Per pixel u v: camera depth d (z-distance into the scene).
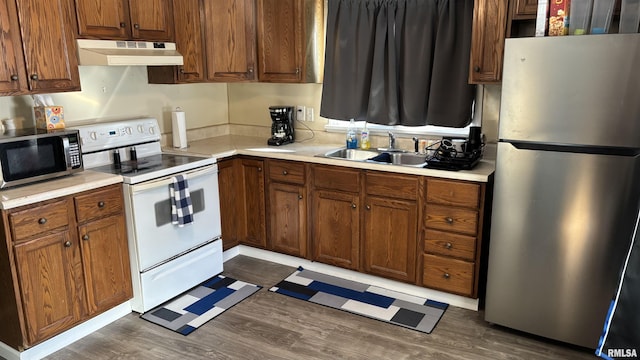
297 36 3.66
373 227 3.28
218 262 3.58
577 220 2.45
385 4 3.40
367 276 3.44
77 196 2.64
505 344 2.72
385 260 3.29
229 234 3.79
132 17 3.10
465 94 3.22
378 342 2.75
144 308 3.04
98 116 3.37
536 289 2.65
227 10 3.65
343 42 3.61
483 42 2.88
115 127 3.30
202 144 3.96
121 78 3.48
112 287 2.90
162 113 3.84
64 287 2.64
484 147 3.30
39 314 2.53
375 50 3.48
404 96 3.46
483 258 3.05
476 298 3.03
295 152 3.58
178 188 3.09
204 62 3.59
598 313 2.51
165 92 3.84
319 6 3.73
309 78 3.79
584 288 2.52
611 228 2.38
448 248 3.03
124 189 2.88
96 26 2.91
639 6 2.29
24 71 2.58
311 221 3.54
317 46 3.79
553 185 2.47
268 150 3.67
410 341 2.76
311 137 4.08
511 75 2.47
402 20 3.37
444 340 2.76
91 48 2.88
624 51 2.19
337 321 2.97
